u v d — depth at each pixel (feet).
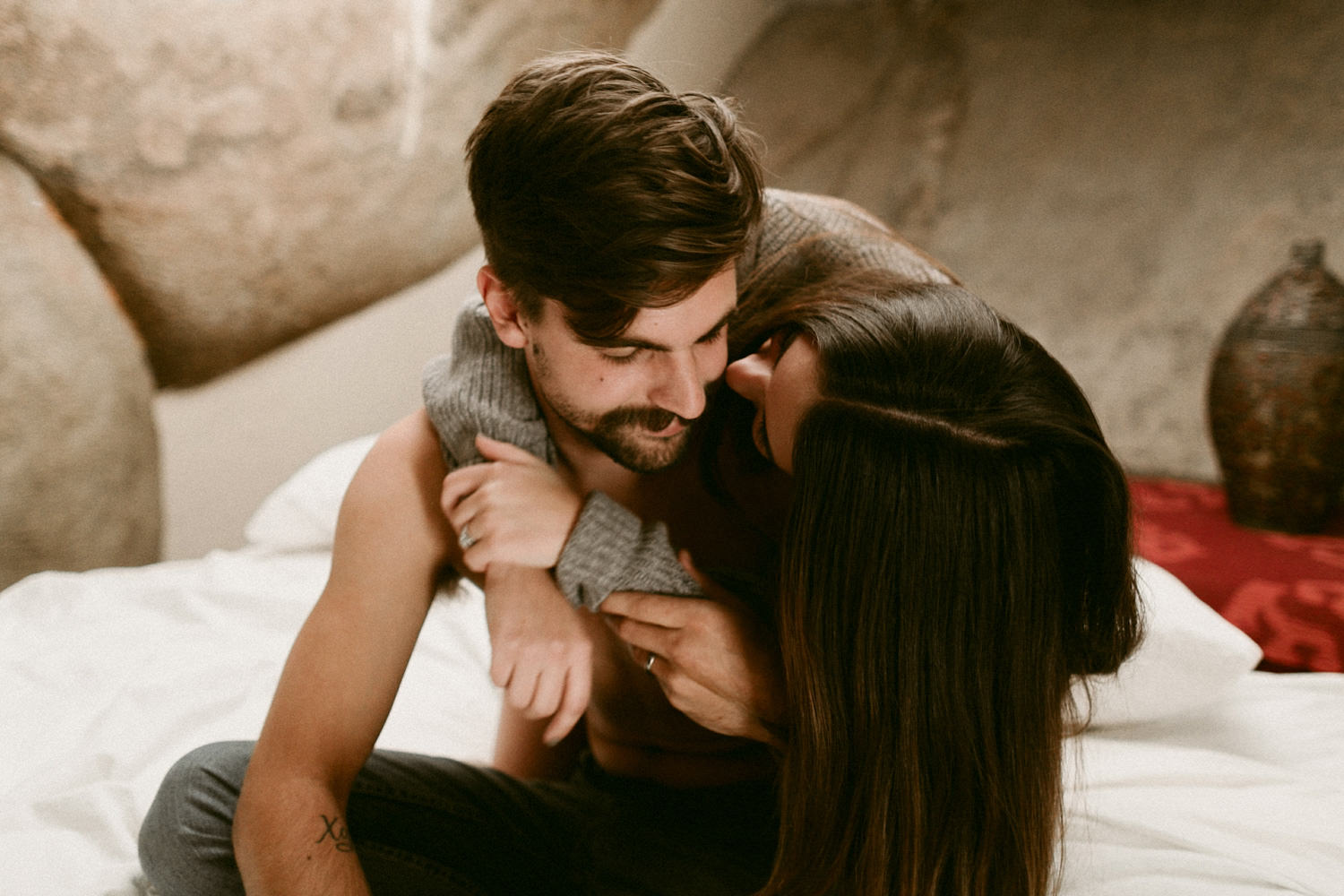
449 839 2.39
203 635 4.05
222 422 5.83
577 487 2.71
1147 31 7.98
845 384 2.00
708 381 2.34
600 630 2.70
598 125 1.98
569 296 2.08
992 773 1.95
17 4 4.32
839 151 8.76
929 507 1.86
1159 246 7.14
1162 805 2.60
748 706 2.23
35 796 2.96
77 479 4.84
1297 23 7.39
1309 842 2.41
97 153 4.74
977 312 2.11
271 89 5.33
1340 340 4.63
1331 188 6.68
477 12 6.39
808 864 2.05
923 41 8.89
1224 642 2.98
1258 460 4.91
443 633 4.22
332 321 6.23
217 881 2.19
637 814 2.77
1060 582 1.96
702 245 2.02
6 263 4.56
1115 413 6.85
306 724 2.20
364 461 2.55
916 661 1.91
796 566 1.97
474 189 2.23
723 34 9.09
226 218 5.30
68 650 3.86
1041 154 7.91
